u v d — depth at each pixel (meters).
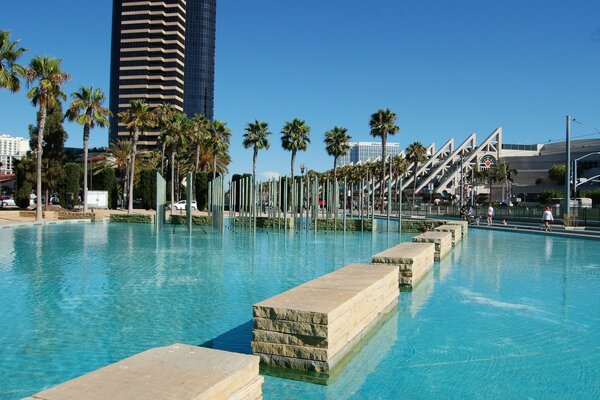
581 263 16.69
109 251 18.88
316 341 5.96
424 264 13.30
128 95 123.75
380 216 61.09
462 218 47.12
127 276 13.00
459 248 22.31
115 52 134.75
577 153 113.06
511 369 6.23
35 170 50.19
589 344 7.31
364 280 8.27
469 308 9.63
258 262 16.06
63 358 6.50
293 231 33.00
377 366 6.29
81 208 56.19
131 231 29.62
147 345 7.09
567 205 34.41
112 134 131.50
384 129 63.50
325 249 20.67
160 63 124.56
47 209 48.28
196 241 23.83
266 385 5.66
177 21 125.44
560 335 7.77
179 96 127.06
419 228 31.83
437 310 9.45
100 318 8.58
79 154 99.06
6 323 8.22
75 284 11.74
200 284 11.86
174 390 3.68
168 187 68.69
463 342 7.35
